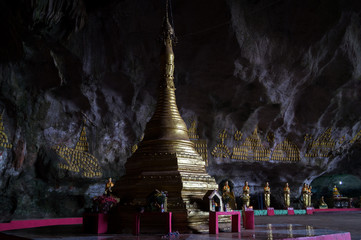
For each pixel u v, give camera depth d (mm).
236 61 20469
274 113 24375
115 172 21484
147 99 21062
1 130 17219
